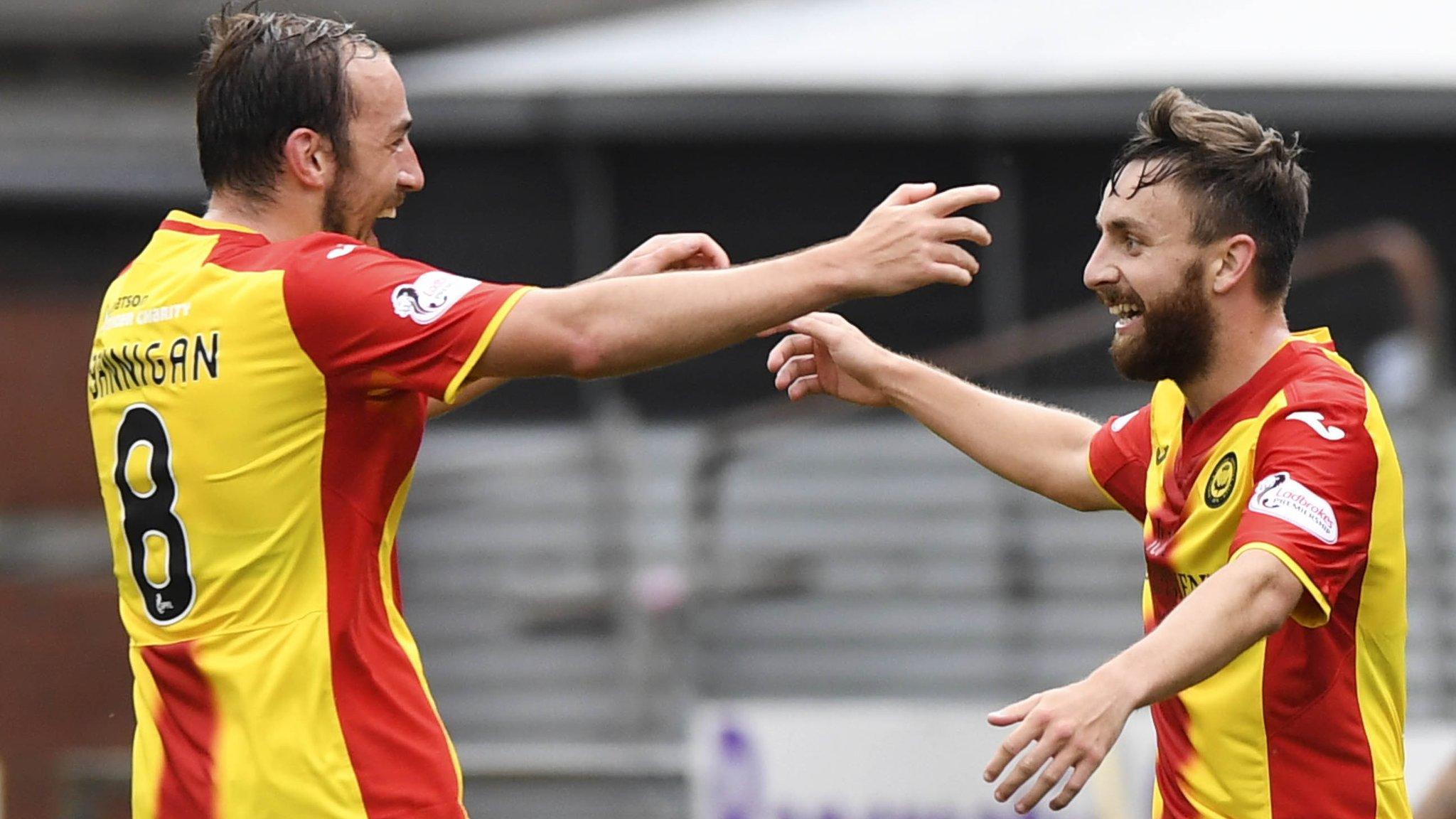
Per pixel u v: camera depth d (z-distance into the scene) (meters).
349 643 10.99
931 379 13.31
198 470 10.91
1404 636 11.95
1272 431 11.37
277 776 10.89
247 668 10.93
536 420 35.44
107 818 29.86
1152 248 11.57
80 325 36.00
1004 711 9.93
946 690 33.19
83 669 35.41
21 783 33.94
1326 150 33.59
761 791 26.47
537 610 33.75
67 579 35.47
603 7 45.16
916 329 34.50
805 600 33.97
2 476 35.66
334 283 10.59
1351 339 33.84
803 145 33.66
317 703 10.91
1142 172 11.62
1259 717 11.62
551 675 33.66
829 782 26.27
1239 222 11.48
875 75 31.89
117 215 35.97
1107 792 25.39
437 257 34.28
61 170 34.81
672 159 33.78
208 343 10.83
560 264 34.22
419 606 34.31
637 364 10.47
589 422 35.34
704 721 26.75
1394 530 11.52
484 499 34.66
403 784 11.09
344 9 43.06
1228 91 30.75
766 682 33.19
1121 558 33.75
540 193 34.03
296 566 10.93
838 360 13.45
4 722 34.69
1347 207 33.91
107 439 11.38
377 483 11.12
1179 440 12.15
